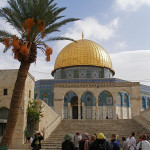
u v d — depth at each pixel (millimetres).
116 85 37375
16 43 14336
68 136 9992
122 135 24000
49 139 23375
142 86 46688
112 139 11164
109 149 8734
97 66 47375
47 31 16625
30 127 23250
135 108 35656
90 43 49812
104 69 47562
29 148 20922
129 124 28797
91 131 26266
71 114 42719
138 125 28266
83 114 41719
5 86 23094
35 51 15891
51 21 16969
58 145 21469
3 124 22844
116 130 26250
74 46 49125
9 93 22922
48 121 27547
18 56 15070
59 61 48938
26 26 15219
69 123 30219
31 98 25062
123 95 43312
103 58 48188
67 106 42312
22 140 21406
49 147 20844
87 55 47406
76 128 27609
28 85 24109
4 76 23375
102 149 8625
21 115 22000
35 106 24125
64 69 48281
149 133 24578
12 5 15914
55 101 37188
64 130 27094
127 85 36906
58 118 30375
